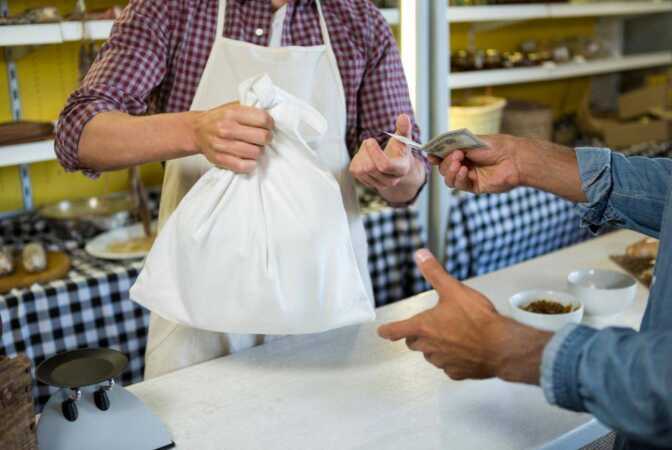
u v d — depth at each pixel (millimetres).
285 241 1271
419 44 2385
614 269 1880
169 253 1305
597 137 3740
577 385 834
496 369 939
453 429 1167
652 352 796
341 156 1537
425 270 1037
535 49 3703
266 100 1247
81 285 2137
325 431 1171
